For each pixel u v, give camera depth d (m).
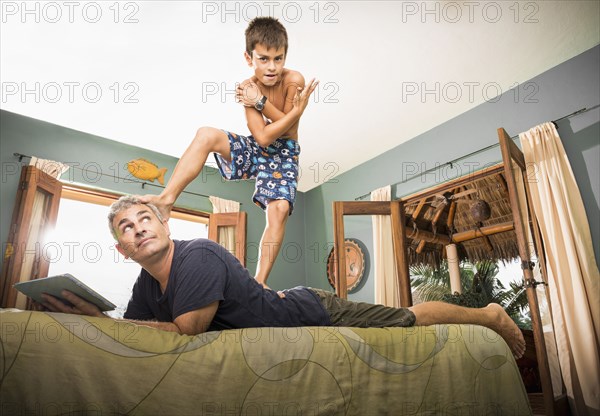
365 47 3.39
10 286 3.50
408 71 3.67
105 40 3.28
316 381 1.25
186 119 4.34
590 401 2.73
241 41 3.33
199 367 1.14
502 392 1.55
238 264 1.47
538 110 3.64
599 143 3.23
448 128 4.35
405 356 1.44
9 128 4.02
